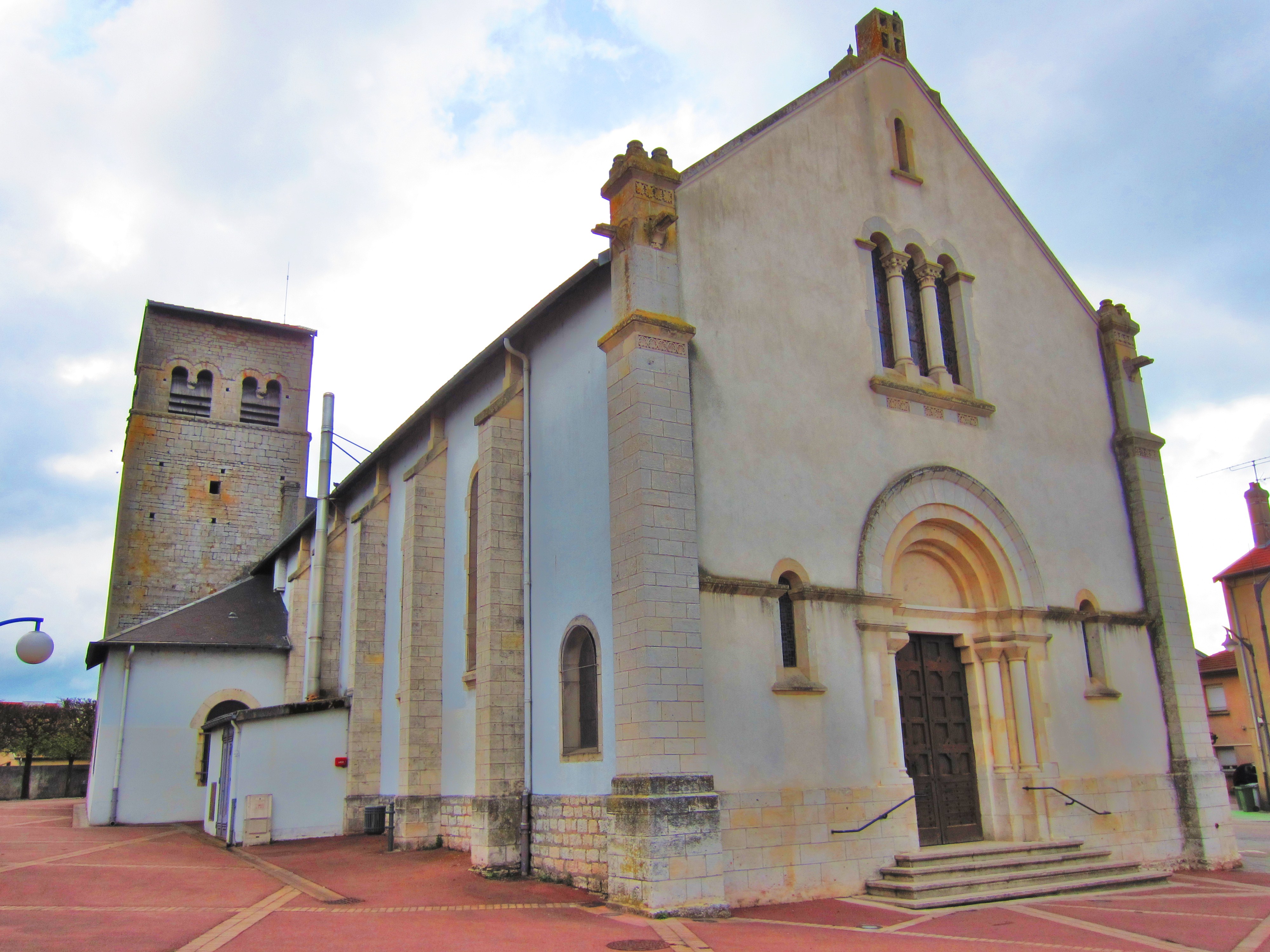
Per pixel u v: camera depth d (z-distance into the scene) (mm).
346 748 20438
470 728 16562
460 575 17734
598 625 12820
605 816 12102
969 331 16531
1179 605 17328
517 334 15672
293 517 36938
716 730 11703
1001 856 13336
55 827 24547
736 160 14305
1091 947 9141
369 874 14234
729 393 13156
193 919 10328
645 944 9047
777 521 13086
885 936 9664
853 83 16500
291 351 39000
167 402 36375
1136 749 16000
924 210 16719
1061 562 16359
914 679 14547
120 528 34375
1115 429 18219
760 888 11438
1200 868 15680
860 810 12531
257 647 29188
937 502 14977
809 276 14656
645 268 12703
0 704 41281
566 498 14086
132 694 27594
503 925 9992
